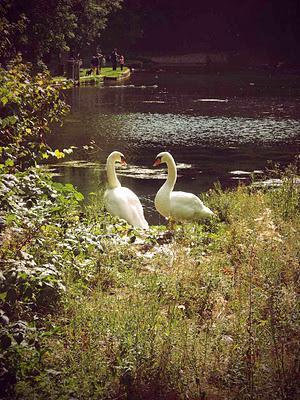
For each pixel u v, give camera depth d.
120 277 8.88
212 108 39.69
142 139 28.42
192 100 43.94
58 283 7.35
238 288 8.32
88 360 6.44
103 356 6.63
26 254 7.39
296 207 12.65
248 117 35.88
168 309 7.55
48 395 5.97
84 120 33.94
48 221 9.05
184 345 6.60
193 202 12.84
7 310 7.12
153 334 6.73
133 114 36.59
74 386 6.08
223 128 32.00
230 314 7.84
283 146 27.11
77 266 8.64
